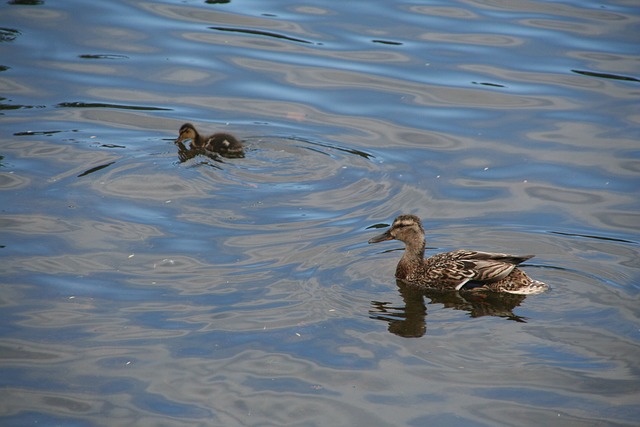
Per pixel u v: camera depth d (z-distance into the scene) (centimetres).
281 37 2352
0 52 2186
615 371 1107
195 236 1448
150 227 1470
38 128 1823
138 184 1617
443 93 2055
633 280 1316
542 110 1970
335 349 1162
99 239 1423
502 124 1908
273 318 1227
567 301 1272
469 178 1686
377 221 1517
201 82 2089
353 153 1773
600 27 2400
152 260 1369
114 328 1195
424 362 1135
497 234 1480
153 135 1823
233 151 1750
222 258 1380
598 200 1595
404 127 1895
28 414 1029
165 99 1995
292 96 2031
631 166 1722
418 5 2588
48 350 1144
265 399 1062
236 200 1579
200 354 1145
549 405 1049
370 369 1122
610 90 2050
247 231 1470
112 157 1714
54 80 2059
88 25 2378
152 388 1079
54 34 2308
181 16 2478
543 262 1382
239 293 1287
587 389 1076
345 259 1394
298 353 1151
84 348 1150
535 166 1731
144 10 2508
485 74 2141
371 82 2102
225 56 2227
